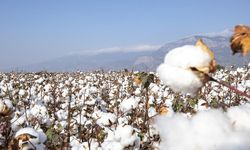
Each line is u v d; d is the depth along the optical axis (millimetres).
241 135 1060
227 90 7031
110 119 4410
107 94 10219
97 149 3672
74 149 3803
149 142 3156
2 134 3000
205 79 1176
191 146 1076
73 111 5844
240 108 1156
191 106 4898
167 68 1182
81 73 20703
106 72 19641
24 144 2854
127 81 12383
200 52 1188
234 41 1123
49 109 7078
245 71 10891
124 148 3270
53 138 3693
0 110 2953
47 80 13875
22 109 5973
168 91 7609
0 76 19094
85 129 4359
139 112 4598
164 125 1154
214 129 1082
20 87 10992
